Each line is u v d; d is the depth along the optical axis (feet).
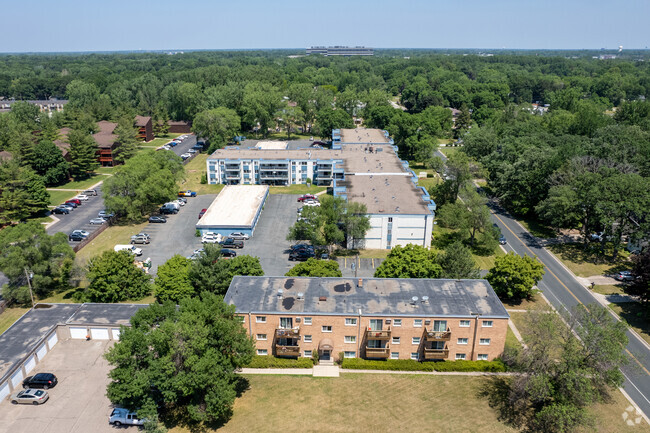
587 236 344.90
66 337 234.38
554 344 185.06
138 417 174.50
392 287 232.94
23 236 261.24
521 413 189.88
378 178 425.69
